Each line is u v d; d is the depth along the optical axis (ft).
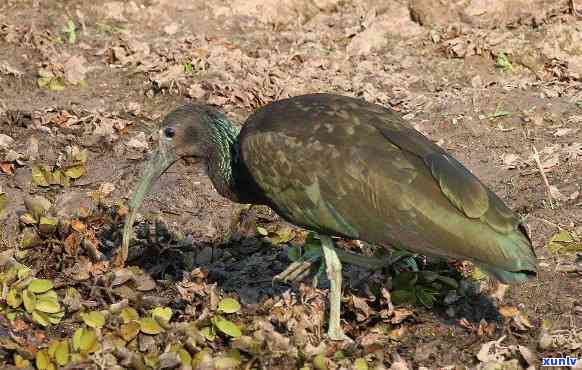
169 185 46.55
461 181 32.37
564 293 37.58
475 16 61.31
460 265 39.40
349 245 41.98
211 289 36.50
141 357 32.99
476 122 51.29
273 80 55.21
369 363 34.37
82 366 32.94
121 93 55.42
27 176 46.96
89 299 38.37
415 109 53.06
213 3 63.21
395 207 33.04
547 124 51.13
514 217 32.73
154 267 40.93
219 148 38.01
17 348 33.58
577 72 56.39
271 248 42.63
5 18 61.82
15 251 39.86
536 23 60.44
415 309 37.50
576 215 42.68
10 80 55.77
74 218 41.93
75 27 61.82
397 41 60.85
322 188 34.19
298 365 33.63
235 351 33.60
